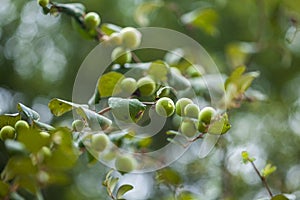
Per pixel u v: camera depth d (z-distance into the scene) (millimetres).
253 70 2088
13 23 2285
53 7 1177
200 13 1453
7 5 2271
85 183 1981
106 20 2043
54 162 987
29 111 1055
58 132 1002
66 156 988
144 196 1401
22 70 2270
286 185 1471
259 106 1865
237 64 1532
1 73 2256
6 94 2229
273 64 2109
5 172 985
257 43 1594
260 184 1466
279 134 1926
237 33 2115
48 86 2211
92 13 1194
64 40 2213
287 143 1912
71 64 2170
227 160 1358
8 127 1035
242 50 1532
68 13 1187
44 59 2244
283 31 1683
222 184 1360
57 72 2211
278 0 1687
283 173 1718
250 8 2055
